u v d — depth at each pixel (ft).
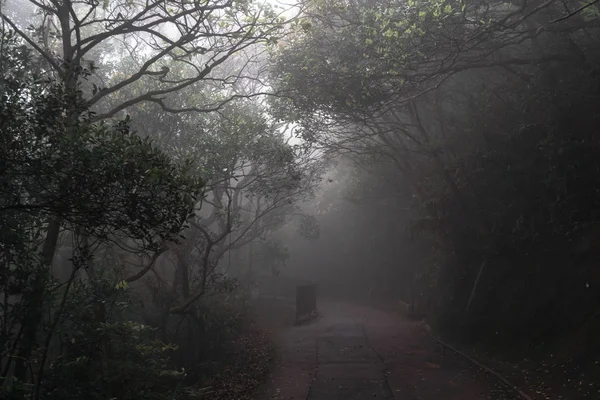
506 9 52.70
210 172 46.32
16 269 25.72
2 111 20.34
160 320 49.78
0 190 21.95
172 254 54.13
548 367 38.45
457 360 46.47
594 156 41.19
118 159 19.15
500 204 49.85
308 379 42.27
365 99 47.78
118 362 28.89
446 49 44.93
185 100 51.19
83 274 47.91
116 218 20.66
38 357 27.99
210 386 39.32
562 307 42.68
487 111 53.21
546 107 44.73
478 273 52.54
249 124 51.11
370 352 51.29
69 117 22.66
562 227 43.47
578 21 45.24
